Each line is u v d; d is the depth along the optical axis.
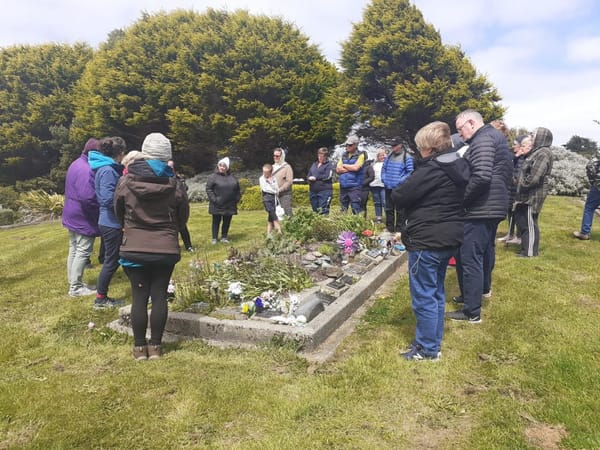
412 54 19.17
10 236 10.90
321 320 3.62
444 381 2.85
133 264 3.21
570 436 2.21
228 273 4.77
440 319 3.20
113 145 4.60
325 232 6.68
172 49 19.58
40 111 23.02
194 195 17.42
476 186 3.52
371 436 2.31
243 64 19.39
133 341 3.66
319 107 19.86
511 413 2.44
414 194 3.00
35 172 24.42
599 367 2.86
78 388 2.85
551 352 3.12
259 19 20.56
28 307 4.66
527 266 5.44
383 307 4.31
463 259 3.77
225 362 3.19
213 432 2.37
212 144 20.34
